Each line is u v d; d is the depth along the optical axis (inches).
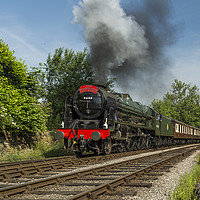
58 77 941.8
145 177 253.0
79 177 249.6
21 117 501.7
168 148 849.5
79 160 377.4
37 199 173.3
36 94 589.3
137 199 179.3
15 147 502.3
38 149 540.1
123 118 543.2
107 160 404.8
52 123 735.1
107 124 457.1
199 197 193.8
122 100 562.3
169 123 941.2
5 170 271.7
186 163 391.5
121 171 290.5
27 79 569.6
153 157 474.3
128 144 578.9
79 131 440.5
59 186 215.6
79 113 482.0
